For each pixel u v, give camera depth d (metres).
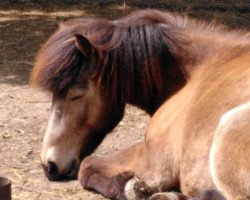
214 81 2.99
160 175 3.04
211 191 2.74
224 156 2.67
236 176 2.64
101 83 3.18
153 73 3.19
